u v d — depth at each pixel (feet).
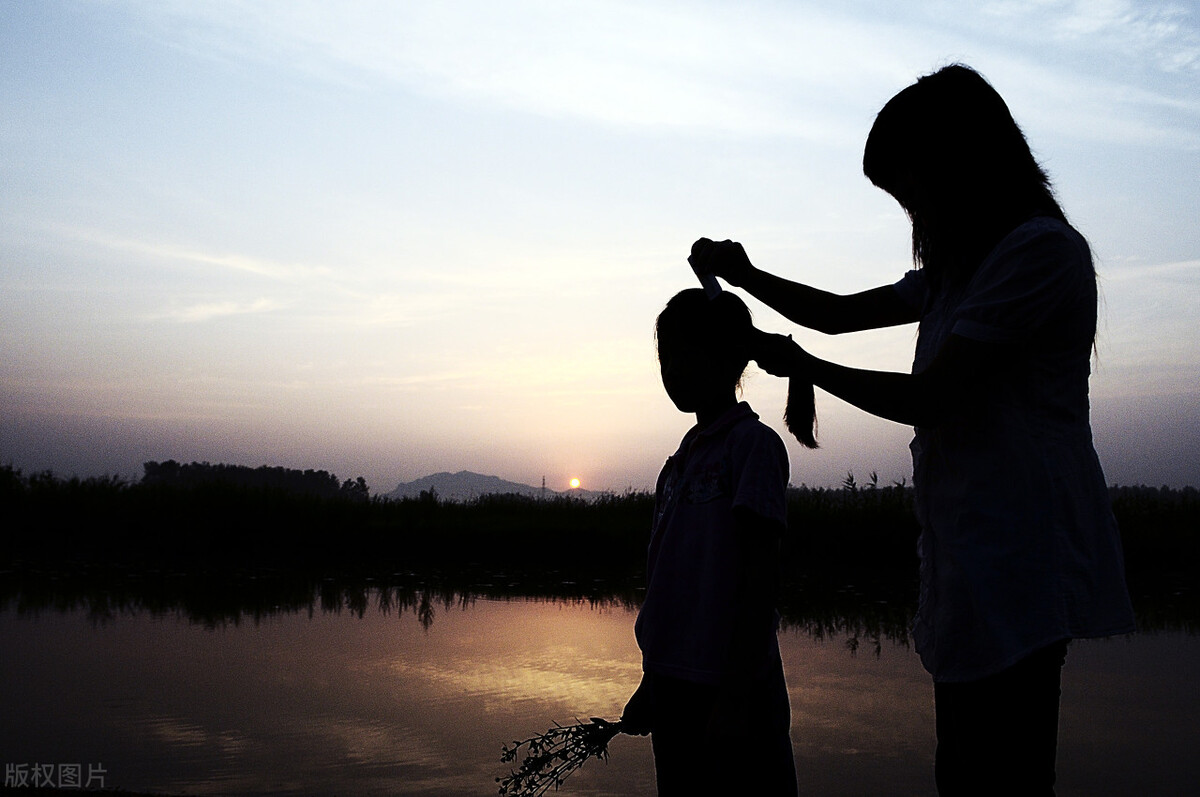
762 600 6.40
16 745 12.27
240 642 19.27
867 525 34.09
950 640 5.19
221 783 10.85
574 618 22.84
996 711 5.02
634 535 37.11
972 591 5.08
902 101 5.73
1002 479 5.10
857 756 12.05
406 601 25.61
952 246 5.64
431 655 18.08
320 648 18.67
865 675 16.76
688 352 7.25
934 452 5.46
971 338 5.07
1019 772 4.99
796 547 33.47
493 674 16.44
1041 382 5.16
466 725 13.24
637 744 12.71
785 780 6.57
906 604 25.44
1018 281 5.07
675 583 6.88
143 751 11.98
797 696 15.21
